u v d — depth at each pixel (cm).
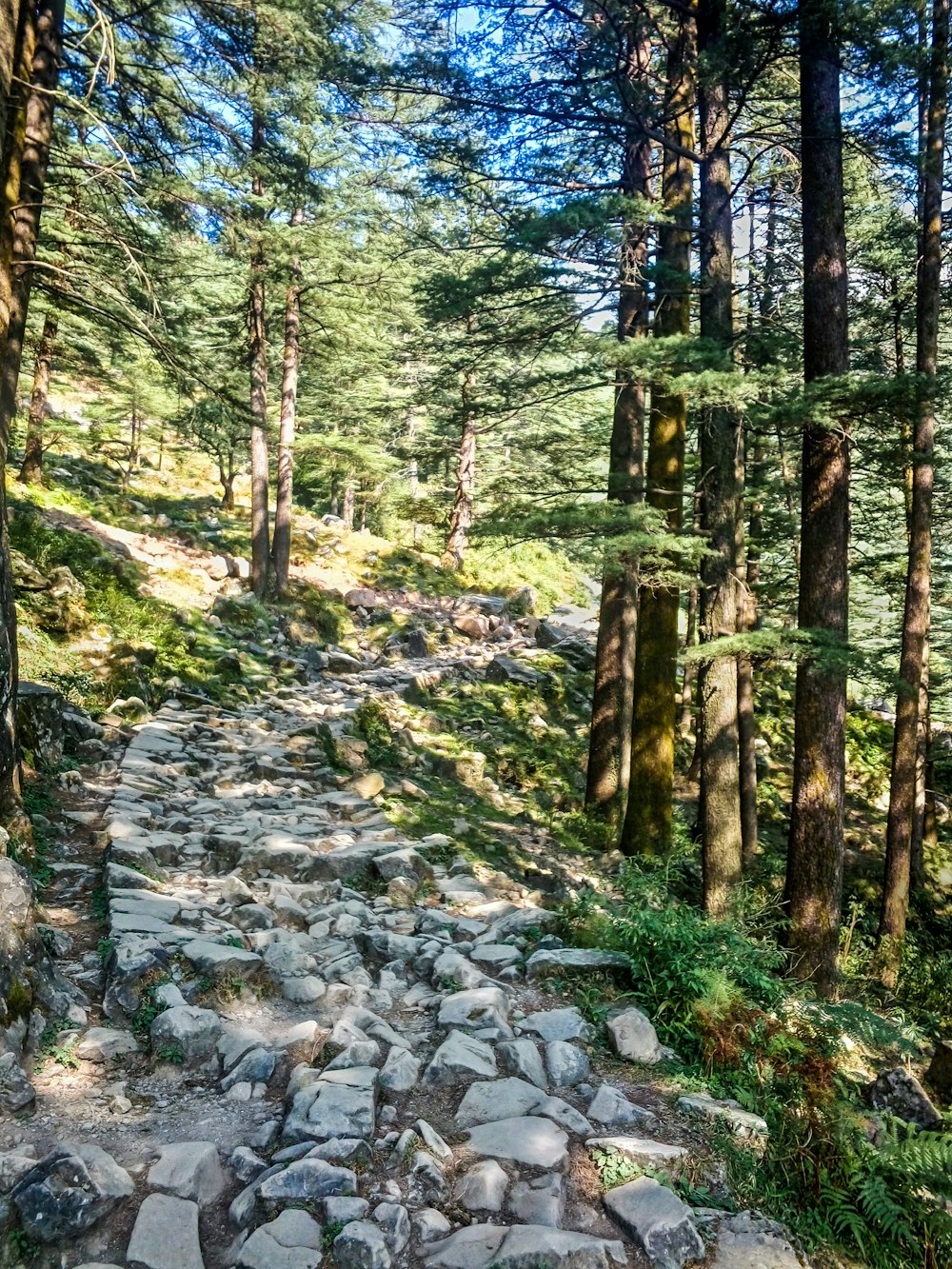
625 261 1177
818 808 877
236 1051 507
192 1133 440
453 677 2106
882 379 771
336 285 2314
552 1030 582
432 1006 608
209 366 1229
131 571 1933
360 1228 372
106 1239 365
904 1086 639
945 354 1653
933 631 1902
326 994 599
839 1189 492
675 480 1238
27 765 917
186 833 873
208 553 2400
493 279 1147
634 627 1486
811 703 884
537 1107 491
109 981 552
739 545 1446
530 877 1042
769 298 1741
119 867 713
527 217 1021
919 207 1402
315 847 888
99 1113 445
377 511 3956
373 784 1230
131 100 1137
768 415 803
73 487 2559
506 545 1034
